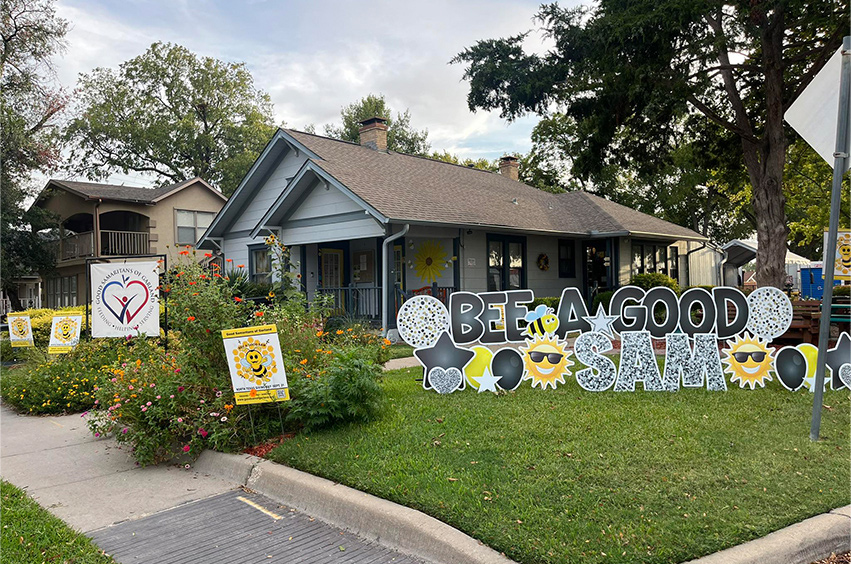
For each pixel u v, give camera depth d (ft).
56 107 83.97
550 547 11.37
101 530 13.88
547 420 19.74
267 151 57.93
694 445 16.96
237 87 145.69
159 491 16.60
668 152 53.98
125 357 30.32
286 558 12.21
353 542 12.97
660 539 11.57
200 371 20.71
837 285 72.95
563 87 46.39
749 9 36.99
